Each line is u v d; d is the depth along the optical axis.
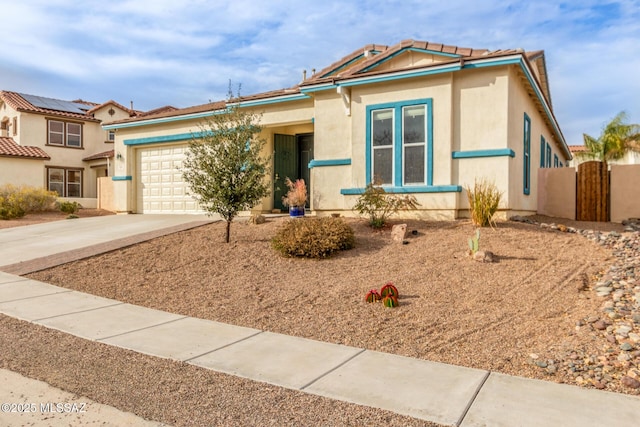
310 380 4.39
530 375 4.54
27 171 26.08
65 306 6.98
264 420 3.66
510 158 11.53
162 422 3.62
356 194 12.91
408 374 4.54
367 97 12.84
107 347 5.30
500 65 11.27
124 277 8.60
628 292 6.36
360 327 5.98
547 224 11.45
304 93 13.95
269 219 13.89
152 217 16.72
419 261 8.55
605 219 13.61
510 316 6.04
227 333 5.85
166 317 6.54
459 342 5.38
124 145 19.11
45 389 4.18
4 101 30.00
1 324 6.10
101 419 3.65
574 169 14.32
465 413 3.73
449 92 11.80
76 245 11.30
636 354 4.71
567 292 6.71
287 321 6.32
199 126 16.69
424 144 12.14
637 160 32.28
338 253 9.44
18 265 9.45
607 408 3.80
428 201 11.98
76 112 31.28
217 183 10.43
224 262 9.30
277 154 16.50
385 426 3.55
